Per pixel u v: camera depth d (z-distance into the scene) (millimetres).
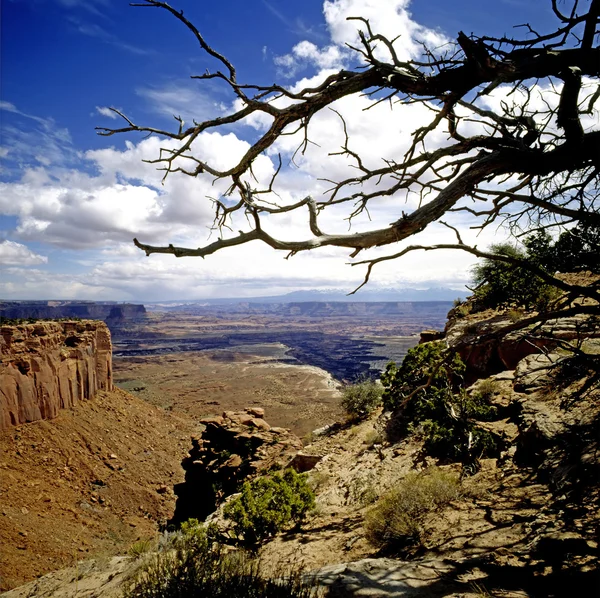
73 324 65750
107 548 30688
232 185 3152
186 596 3545
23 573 23984
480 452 8195
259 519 7938
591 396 6652
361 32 2811
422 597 3332
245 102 2957
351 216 3564
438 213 2760
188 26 2793
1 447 41281
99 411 62000
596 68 2701
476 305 18859
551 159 2967
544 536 3988
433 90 2951
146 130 2947
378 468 10469
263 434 26828
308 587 3684
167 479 49812
